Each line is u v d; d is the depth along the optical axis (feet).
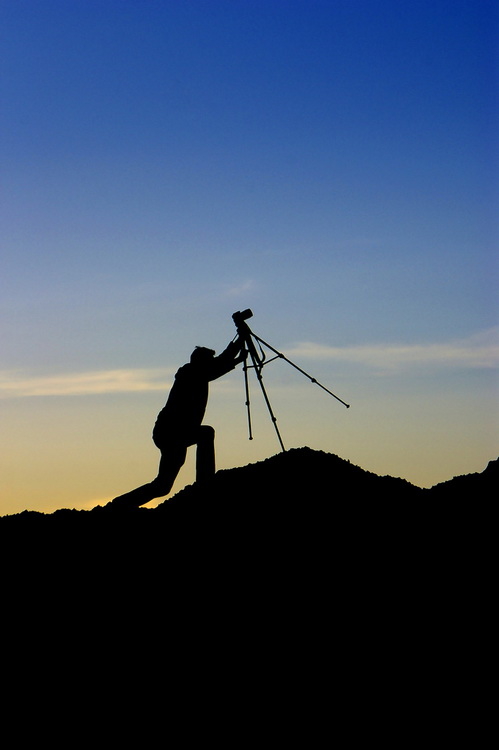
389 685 30.58
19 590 37.76
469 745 28.04
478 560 36.14
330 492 40.81
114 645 34.09
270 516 39.34
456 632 32.55
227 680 31.55
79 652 34.04
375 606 33.96
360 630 32.91
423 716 29.32
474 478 43.34
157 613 35.22
